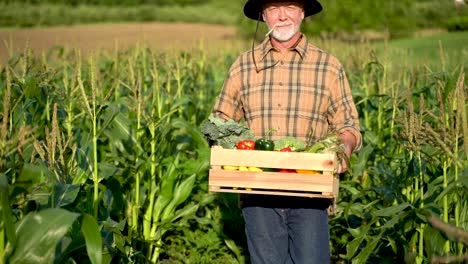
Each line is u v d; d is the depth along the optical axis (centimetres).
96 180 513
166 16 7050
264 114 463
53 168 436
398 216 494
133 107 660
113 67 1036
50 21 6388
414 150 528
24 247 361
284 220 458
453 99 561
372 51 921
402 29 3700
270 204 454
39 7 6575
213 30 5444
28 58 796
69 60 1130
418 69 952
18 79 707
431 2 3709
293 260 456
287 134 459
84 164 526
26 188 391
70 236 444
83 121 797
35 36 4369
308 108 457
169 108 806
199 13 7006
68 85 757
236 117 488
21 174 390
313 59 461
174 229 725
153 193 653
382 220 606
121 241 499
